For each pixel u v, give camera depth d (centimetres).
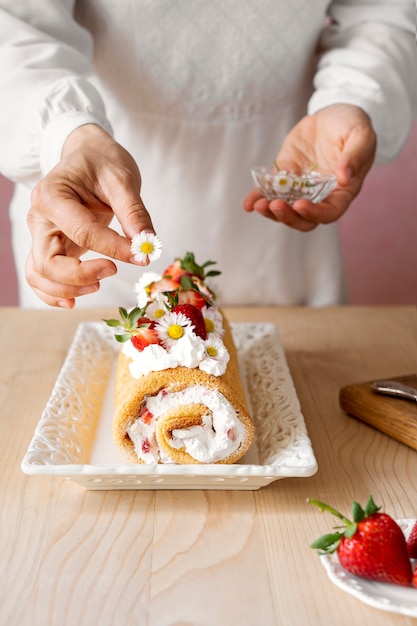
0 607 50
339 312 102
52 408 70
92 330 90
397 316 100
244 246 101
